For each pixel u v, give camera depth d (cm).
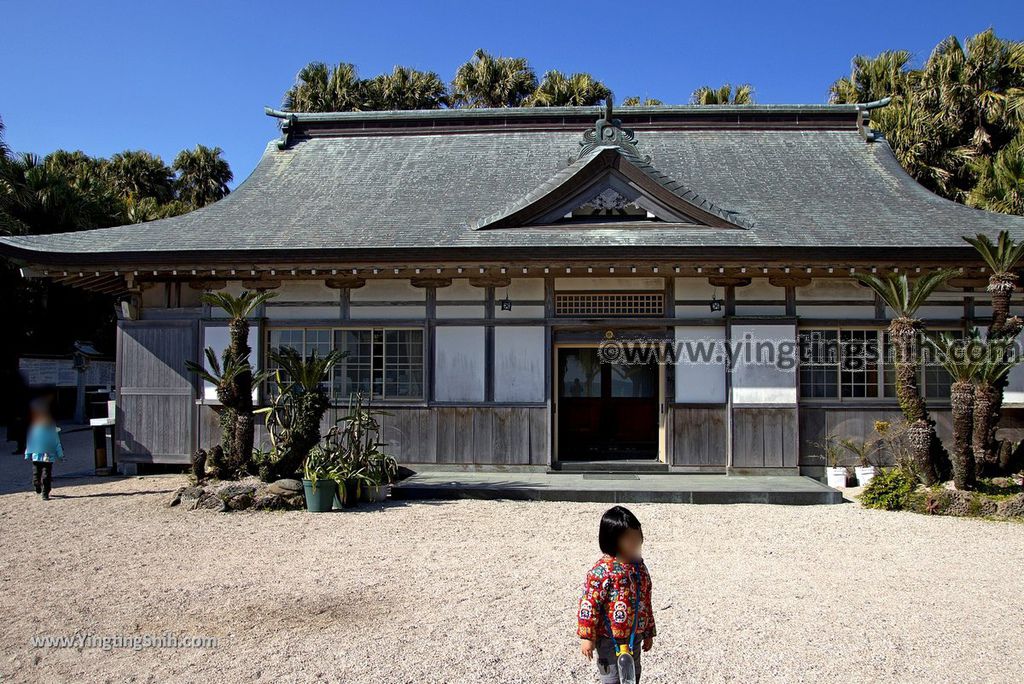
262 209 1273
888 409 1109
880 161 1395
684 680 412
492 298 1148
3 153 2136
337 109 2830
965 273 1076
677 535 770
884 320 1117
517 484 1006
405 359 1156
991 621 508
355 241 1101
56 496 997
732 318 1115
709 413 1123
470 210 1238
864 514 877
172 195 3716
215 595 563
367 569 634
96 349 2544
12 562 662
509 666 429
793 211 1190
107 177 3275
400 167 1433
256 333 1167
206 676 416
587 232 1133
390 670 423
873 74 2402
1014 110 2016
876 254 1018
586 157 1172
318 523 818
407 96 2839
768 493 945
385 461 1022
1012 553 693
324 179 1400
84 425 2212
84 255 1070
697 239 1079
